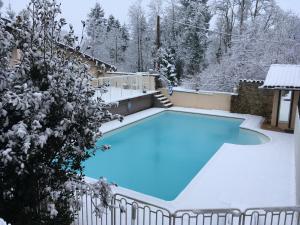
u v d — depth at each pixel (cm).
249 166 838
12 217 362
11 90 343
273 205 623
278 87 1170
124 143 1148
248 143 1151
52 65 360
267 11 2597
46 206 362
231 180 744
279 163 863
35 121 316
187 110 1602
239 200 642
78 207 396
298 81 1179
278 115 1260
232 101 1527
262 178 758
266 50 2109
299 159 650
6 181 340
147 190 790
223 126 1375
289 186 714
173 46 3216
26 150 300
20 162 309
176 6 3375
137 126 1365
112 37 3462
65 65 372
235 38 2320
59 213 398
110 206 400
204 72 2331
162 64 2880
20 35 364
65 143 378
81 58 399
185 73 3067
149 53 3397
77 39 383
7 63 366
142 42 3425
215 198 650
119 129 1265
